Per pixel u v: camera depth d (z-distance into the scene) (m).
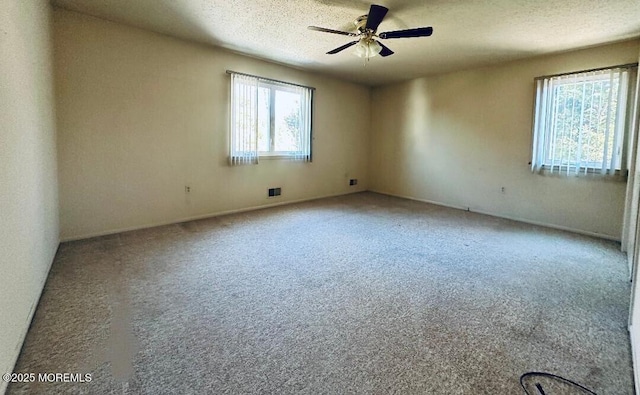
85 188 3.48
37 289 2.12
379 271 2.79
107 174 3.62
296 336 1.84
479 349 1.75
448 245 3.53
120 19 3.45
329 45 4.20
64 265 2.76
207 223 4.24
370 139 6.93
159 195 4.06
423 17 3.19
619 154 3.79
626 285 2.58
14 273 1.59
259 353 1.68
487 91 5.00
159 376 1.50
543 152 4.42
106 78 3.52
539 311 2.16
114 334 1.81
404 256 3.17
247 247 3.34
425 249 3.38
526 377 1.54
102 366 1.55
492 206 5.06
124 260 2.91
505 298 2.34
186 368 1.56
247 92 4.73
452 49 4.15
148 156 3.92
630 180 3.34
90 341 1.74
